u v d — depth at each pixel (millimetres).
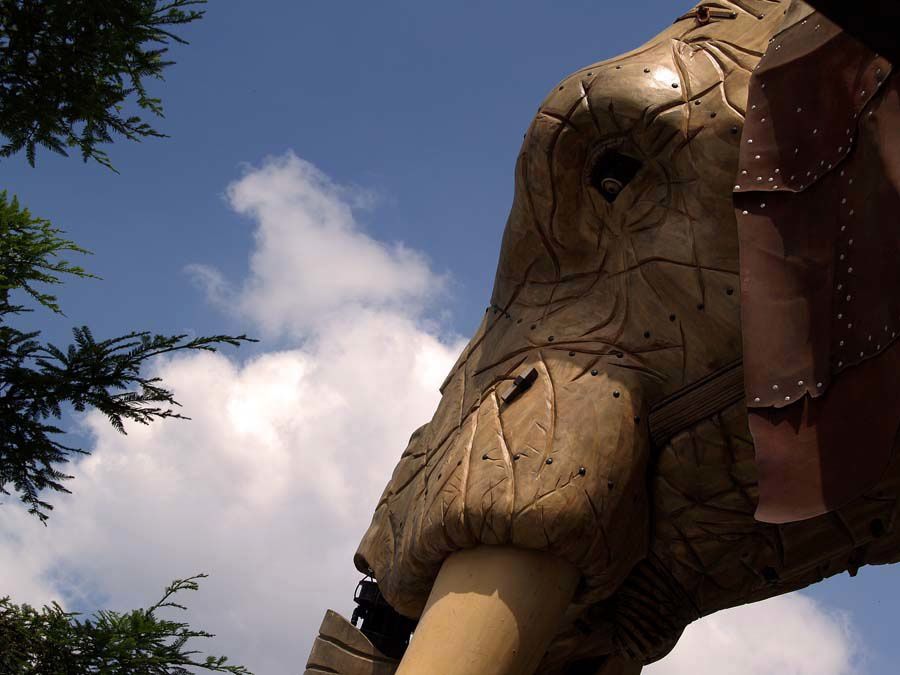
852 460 5598
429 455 8062
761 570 7480
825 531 7242
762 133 6617
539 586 6949
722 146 7320
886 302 5660
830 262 6031
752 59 7559
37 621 7262
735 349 7148
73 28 8008
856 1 4895
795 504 5699
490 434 7355
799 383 5922
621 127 7652
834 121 6273
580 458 7074
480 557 7062
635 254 7594
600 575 7121
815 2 4973
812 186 6258
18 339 7023
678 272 7367
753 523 7285
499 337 8070
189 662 7359
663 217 7520
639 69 7723
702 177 7375
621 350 7449
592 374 7395
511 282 8289
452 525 7113
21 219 7023
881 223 5781
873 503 7055
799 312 6078
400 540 7984
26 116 8188
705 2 8203
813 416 5828
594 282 7836
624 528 7133
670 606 7668
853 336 5785
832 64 6367
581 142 7836
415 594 7711
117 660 7176
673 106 7531
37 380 6992
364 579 9102
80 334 7102
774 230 6336
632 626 7660
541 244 8102
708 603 7723
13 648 7082
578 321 7703
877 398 5586
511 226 8328
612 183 7707
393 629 9000
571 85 7961
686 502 7332
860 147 6031
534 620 6895
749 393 6035
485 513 6996
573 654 8164
